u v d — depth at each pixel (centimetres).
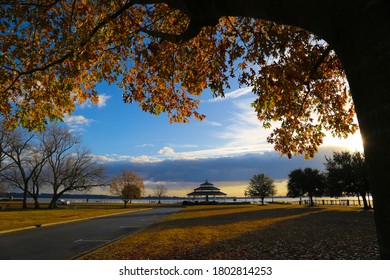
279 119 878
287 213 2991
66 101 849
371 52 200
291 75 734
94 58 736
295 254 905
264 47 705
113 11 764
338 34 227
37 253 1028
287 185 6538
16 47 717
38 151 5572
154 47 641
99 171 5888
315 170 5822
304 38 750
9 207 5550
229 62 776
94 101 928
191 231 1570
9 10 689
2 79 706
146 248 1061
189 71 854
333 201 5762
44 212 3884
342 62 234
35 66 782
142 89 929
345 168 3669
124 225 2131
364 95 207
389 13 195
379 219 198
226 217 2598
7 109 780
